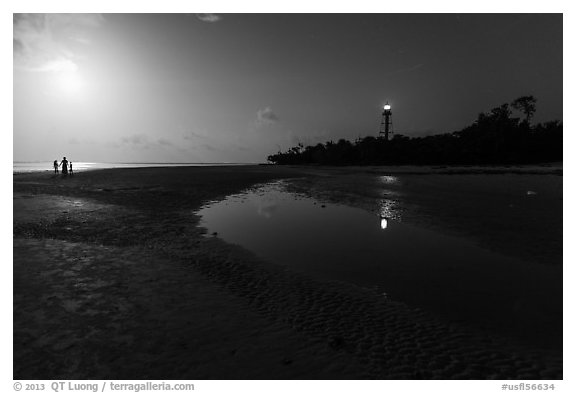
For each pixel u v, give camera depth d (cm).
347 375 414
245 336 498
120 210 1534
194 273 756
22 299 607
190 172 4378
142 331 508
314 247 969
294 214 1491
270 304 605
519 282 706
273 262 834
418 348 470
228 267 797
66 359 441
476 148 6600
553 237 1056
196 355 452
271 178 3606
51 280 696
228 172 4509
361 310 584
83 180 3028
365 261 845
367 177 3772
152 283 693
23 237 1019
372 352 460
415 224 1269
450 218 1366
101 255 868
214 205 1750
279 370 423
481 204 1717
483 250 933
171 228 1199
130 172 4256
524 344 482
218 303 606
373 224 1274
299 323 537
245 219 1380
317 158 9569
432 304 607
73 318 543
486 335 505
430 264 820
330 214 1488
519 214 1439
